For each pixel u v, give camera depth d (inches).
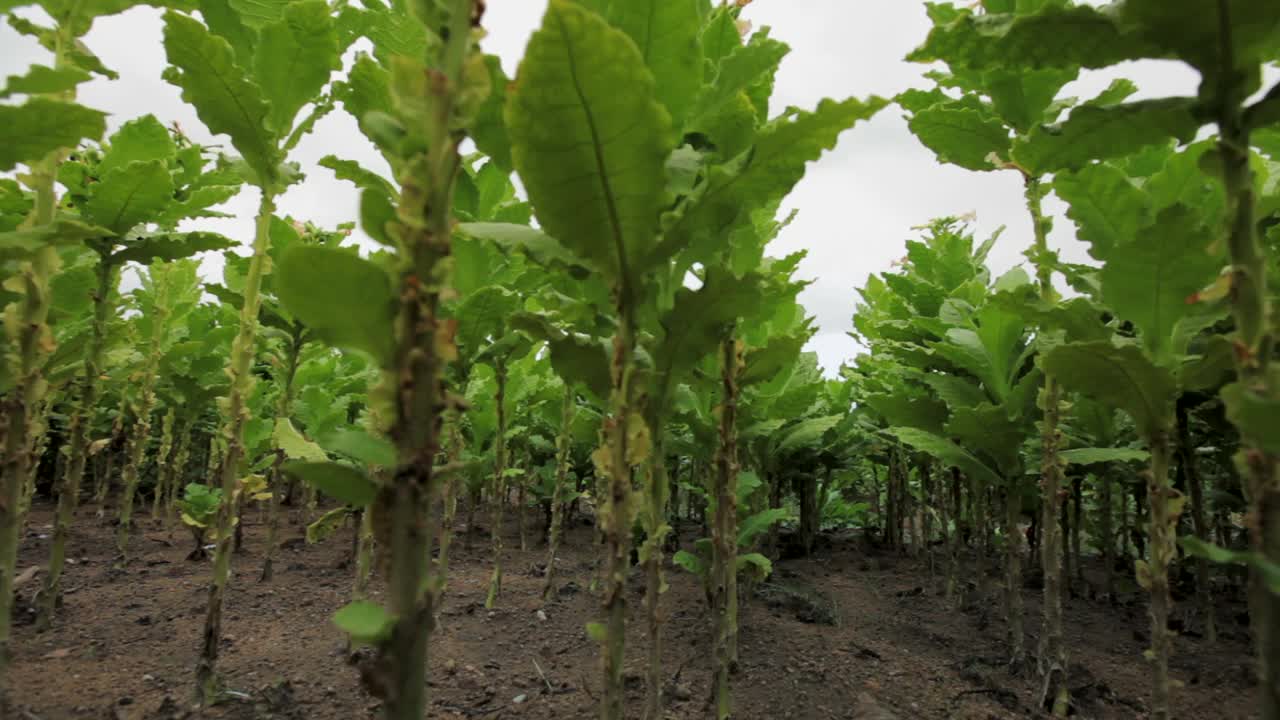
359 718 101.2
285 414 166.6
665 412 90.4
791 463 207.5
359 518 192.7
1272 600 60.2
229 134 98.7
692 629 149.6
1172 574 186.4
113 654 119.3
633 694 116.6
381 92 104.7
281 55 99.2
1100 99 108.4
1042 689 118.9
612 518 70.3
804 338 118.0
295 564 192.7
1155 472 85.4
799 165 66.6
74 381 156.7
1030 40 73.9
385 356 51.9
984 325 135.1
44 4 90.3
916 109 124.0
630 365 69.2
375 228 55.8
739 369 102.2
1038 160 84.6
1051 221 118.2
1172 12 63.9
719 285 79.1
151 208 121.6
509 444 228.4
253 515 277.9
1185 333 87.0
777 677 124.6
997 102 108.6
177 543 215.0
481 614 154.9
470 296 119.3
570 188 60.9
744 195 69.1
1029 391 131.6
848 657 136.3
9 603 91.0
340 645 129.3
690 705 112.9
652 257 69.0
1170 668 139.8
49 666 111.9
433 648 132.7
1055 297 113.7
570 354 83.2
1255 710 121.2
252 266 104.1
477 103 52.6
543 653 133.3
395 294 50.8
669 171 72.4
